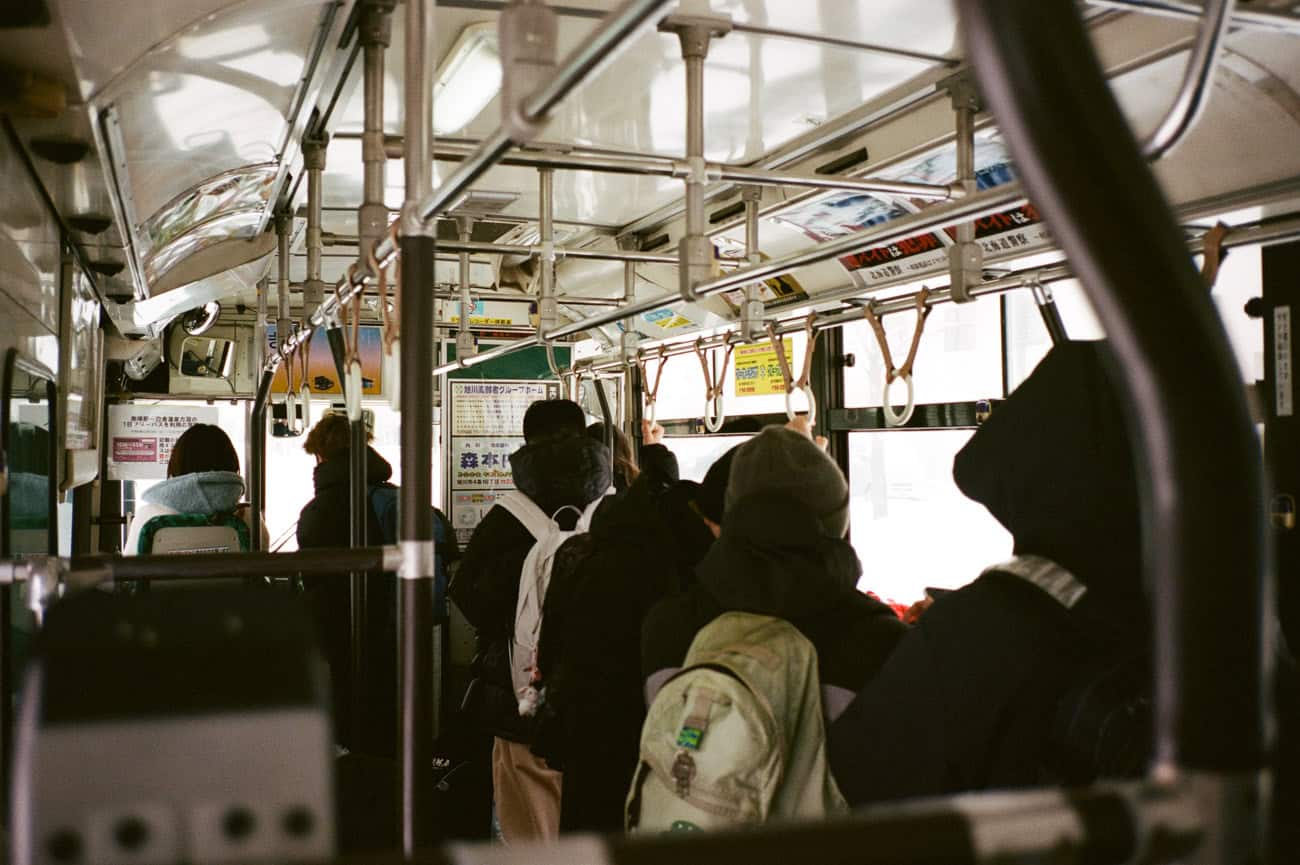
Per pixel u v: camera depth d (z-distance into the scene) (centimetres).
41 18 153
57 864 37
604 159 209
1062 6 37
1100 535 107
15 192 209
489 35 228
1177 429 39
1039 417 111
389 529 415
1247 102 215
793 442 165
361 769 209
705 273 212
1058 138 37
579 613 224
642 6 70
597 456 292
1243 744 40
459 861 36
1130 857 40
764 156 333
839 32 230
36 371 230
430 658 141
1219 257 228
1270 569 40
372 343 653
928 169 299
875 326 321
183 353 625
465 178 115
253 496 459
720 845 38
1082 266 39
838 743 124
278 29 204
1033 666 103
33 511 233
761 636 136
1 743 196
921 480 393
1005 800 41
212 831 38
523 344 360
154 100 216
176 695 39
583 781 221
